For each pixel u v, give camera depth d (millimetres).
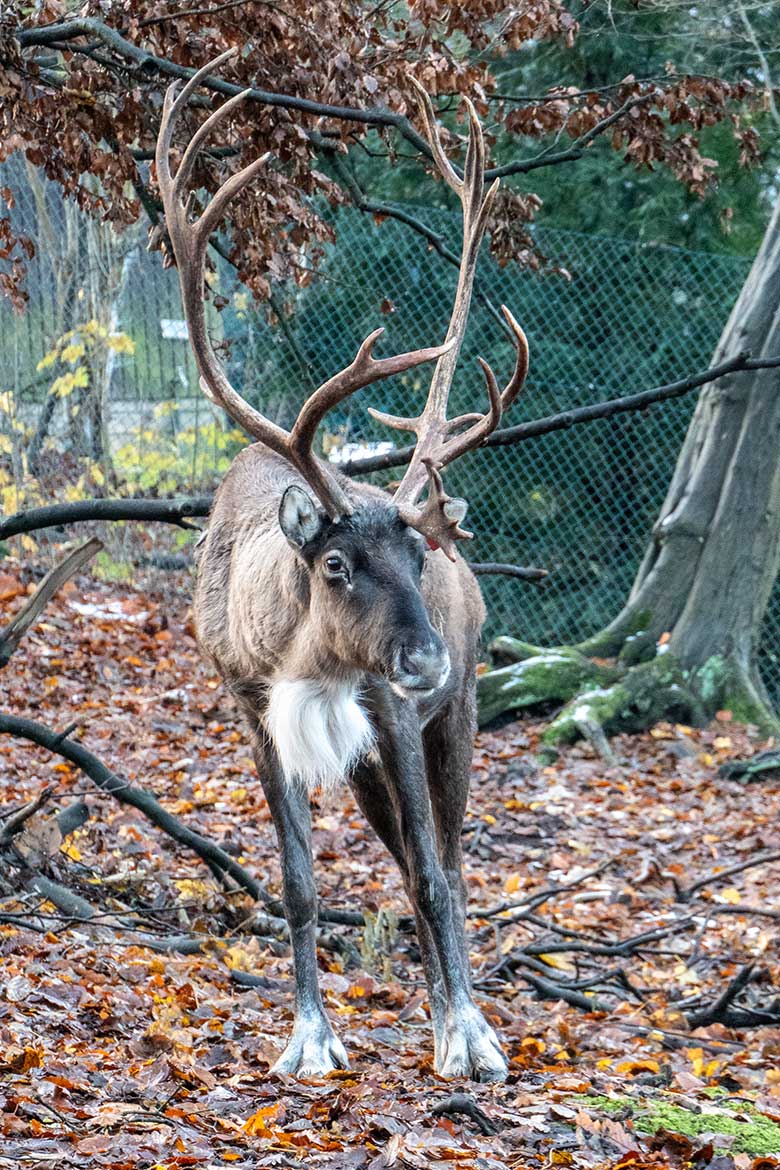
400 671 6789
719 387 20578
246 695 8062
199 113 10492
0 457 20766
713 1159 5945
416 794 7570
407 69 11141
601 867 12844
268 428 7141
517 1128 6242
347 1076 7035
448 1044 7344
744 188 25234
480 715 19266
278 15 10219
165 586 21344
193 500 10836
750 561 20359
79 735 15055
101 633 18891
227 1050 7277
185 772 14727
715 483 20578
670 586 20516
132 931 9633
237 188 7219
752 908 11820
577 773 17594
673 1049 8930
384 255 21594
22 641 17828
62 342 21344
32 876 10000
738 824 15617
